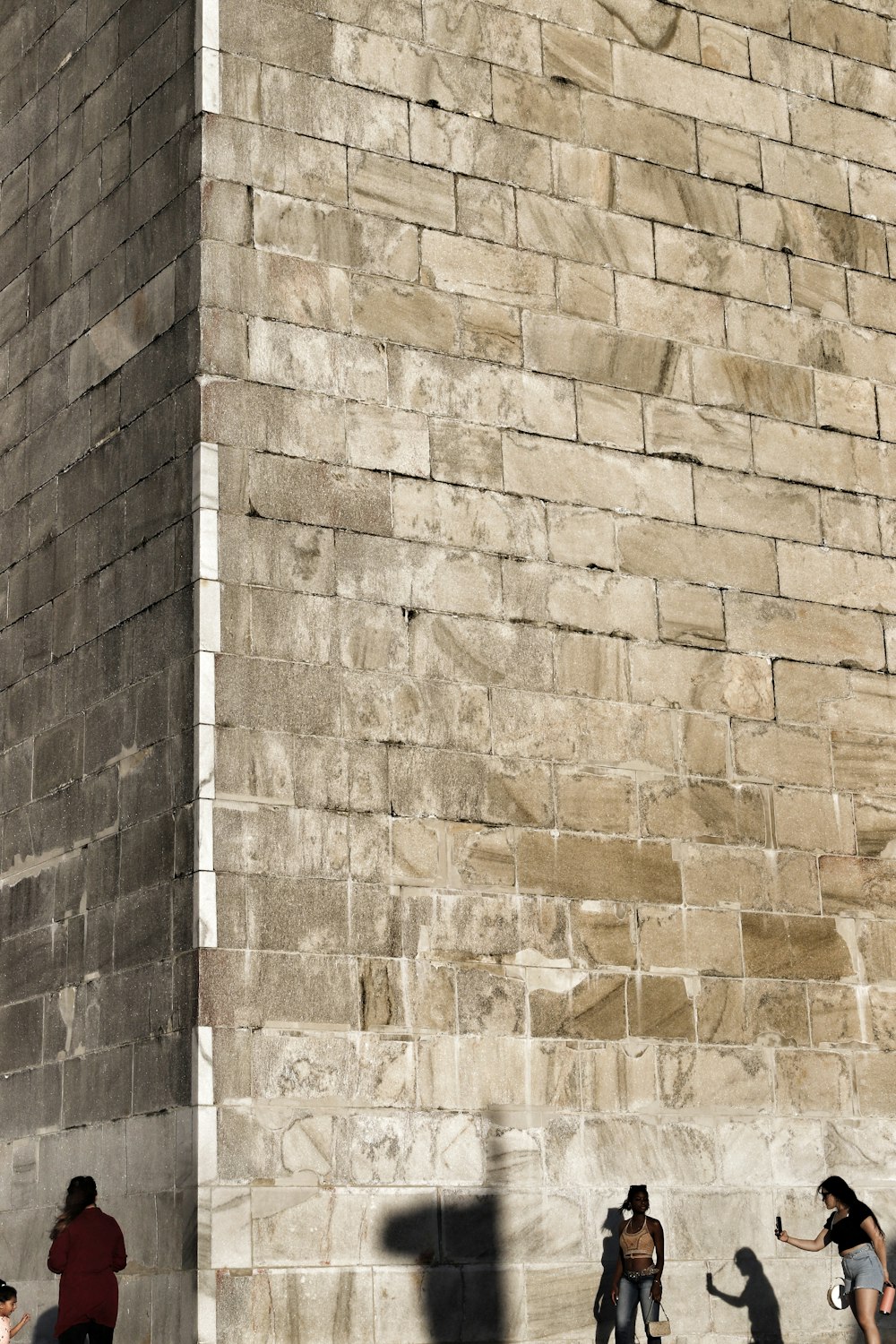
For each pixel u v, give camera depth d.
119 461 18.44
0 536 20.55
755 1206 17.91
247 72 18.25
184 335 17.64
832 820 19.50
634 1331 16.89
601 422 19.23
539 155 19.61
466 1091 16.88
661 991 18.05
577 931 17.78
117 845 17.41
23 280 20.91
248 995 16.09
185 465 17.31
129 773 17.41
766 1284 17.77
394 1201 16.27
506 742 17.91
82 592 18.72
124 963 16.97
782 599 19.83
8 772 19.55
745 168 20.89
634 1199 16.86
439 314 18.61
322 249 18.16
